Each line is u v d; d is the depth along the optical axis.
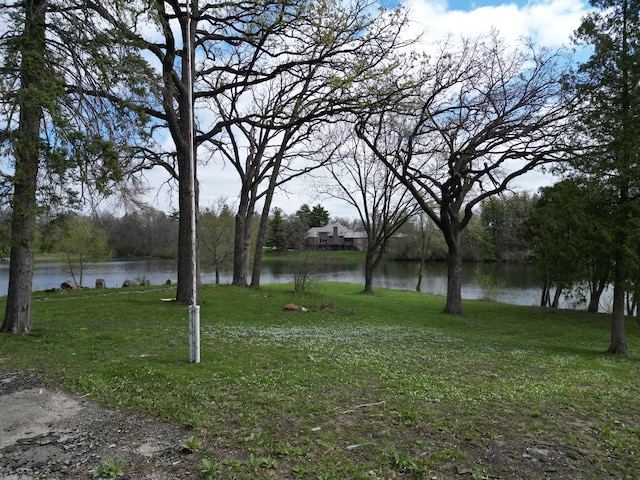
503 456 4.45
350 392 6.44
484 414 5.71
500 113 20.39
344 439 4.66
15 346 8.81
